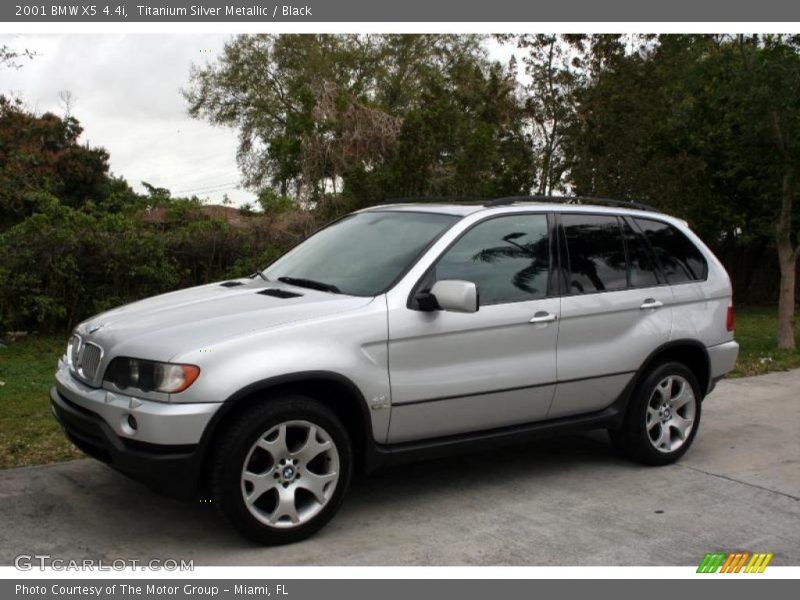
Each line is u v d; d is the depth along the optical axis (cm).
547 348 532
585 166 1299
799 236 1293
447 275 501
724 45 1255
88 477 539
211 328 436
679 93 1446
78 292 1077
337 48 3981
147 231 1160
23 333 1038
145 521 472
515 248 536
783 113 1170
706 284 630
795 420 763
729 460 627
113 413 423
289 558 429
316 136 1781
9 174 1323
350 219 597
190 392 411
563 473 584
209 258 1195
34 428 642
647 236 611
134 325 455
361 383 456
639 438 588
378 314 467
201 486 433
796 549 456
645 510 512
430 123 1266
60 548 434
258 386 422
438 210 547
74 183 3297
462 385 494
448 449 501
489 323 504
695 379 617
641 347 578
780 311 1262
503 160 1323
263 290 509
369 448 470
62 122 3388
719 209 1783
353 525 478
